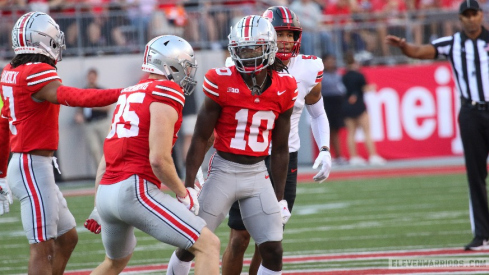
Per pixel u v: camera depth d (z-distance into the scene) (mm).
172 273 15531
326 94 46062
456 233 24516
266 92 14477
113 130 13781
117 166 13609
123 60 44938
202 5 46312
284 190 17016
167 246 24594
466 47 22281
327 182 39688
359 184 38344
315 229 26531
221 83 14406
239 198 14977
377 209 30562
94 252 23672
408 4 52688
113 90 14375
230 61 16297
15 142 15500
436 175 40438
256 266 17531
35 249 15289
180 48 13961
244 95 14406
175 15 45500
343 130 47281
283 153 15398
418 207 30578
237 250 16828
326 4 53500
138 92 13648
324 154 17234
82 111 43844
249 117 14555
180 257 15359
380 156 47344
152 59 13914
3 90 15609
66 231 16312
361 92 46000
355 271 19219
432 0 52750
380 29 48656
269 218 14844
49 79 15086
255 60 14000
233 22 46031
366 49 48812
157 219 13375
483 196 21953
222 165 14883
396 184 37719
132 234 14477
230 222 16688
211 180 14953
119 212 13469
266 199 14898
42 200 15344
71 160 44281
